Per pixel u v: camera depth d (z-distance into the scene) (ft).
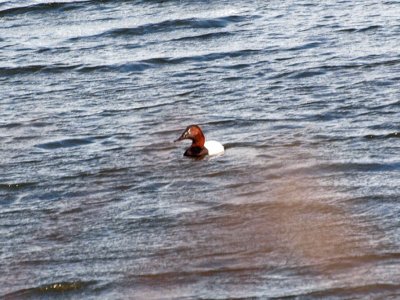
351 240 109.91
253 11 226.38
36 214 121.60
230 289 100.68
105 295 101.24
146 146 143.95
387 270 102.94
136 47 203.92
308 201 120.78
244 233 112.98
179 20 219.61
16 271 107.24
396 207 117.50
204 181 129.18
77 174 133.90
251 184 127.24
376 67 176.86
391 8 220.43
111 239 113.50
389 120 148.66
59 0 242.99
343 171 129.59
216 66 185.68
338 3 228.84
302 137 143.54
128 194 126.21
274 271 104.01
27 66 190.90
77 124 156.15
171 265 106.42
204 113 158.30
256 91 168.55
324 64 180.96
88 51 202.28
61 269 107.04
